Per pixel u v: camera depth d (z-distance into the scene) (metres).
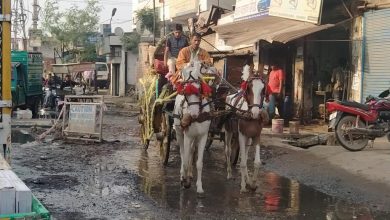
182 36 10.69
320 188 8.84
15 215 3.45
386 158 10.28
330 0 15.95
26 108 22.25
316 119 17.25
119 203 7.84
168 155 10.85
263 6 18.34
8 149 5.93
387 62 14.00
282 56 18.45
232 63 19.41
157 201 7.98
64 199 8.01
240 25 18.19
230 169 9.59
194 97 8.06
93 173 10.05
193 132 8.24
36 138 14.77
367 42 14.77
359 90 15.07
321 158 10.92
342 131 11.49
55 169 10.36
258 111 8.02
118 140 14.58
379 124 11.44
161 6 34.31
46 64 48.22
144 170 10.44
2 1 5.65
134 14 43.09
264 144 13.16
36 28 40.53
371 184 8.55
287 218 7.06
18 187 3.65
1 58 5.76
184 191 8.66
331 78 16.91
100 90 48.09
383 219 6.98
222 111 8.59
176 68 9.44
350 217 7.10
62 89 27.06
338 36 16.69
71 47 46.25
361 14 15.02
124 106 29.73
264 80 8.25
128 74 40.12
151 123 11.79
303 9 15.46
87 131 14.09
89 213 7.26
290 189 8.83
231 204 7.82
